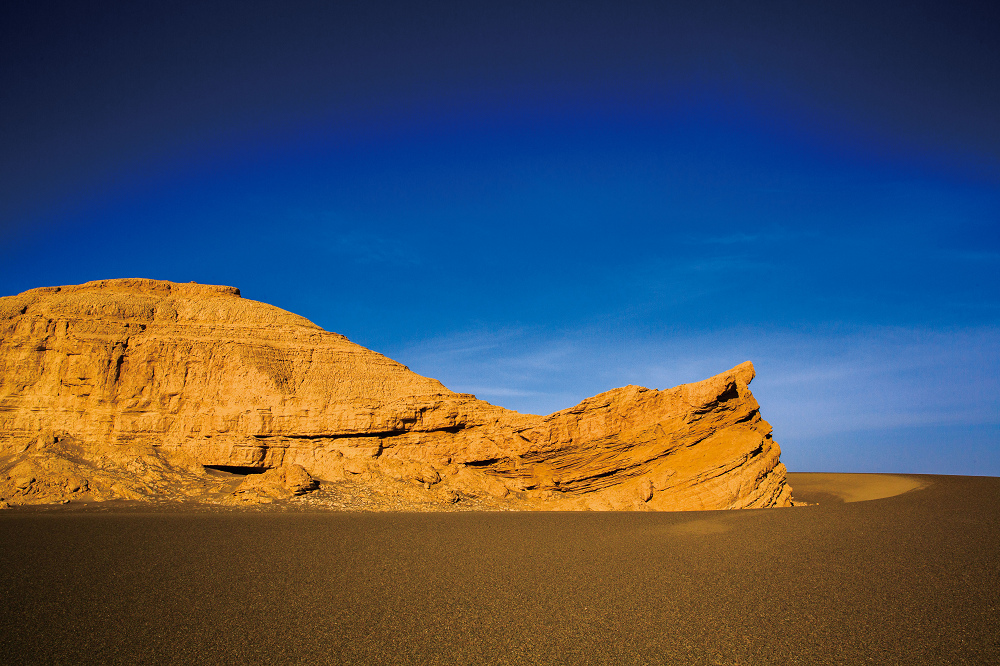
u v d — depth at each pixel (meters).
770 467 37.25
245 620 13.95
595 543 22.75
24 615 13.88
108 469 37.56
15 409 40.53
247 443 40.66
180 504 34.22
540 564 19.45
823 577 17.42
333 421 42.31
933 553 19.73
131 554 19.94
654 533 24.75
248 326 46.47
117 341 42.25
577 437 40.44
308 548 21.52
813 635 13.16
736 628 13.64
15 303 43.84
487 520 28.98
